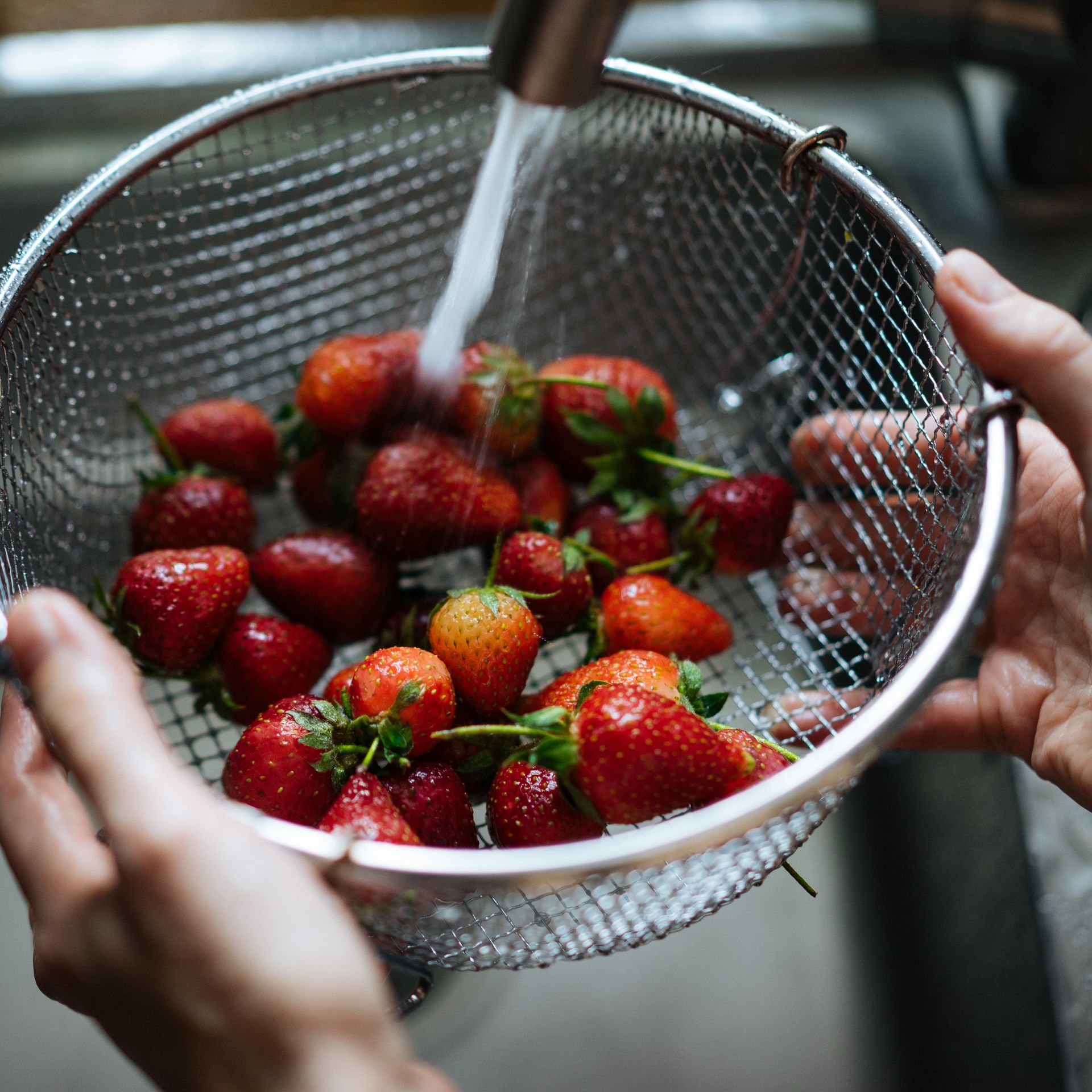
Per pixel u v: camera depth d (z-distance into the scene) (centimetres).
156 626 42
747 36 61
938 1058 51
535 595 42
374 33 60
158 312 47
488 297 53
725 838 33
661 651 44
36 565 42
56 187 56
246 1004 32
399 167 49
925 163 60
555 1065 52
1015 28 57
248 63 58
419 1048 51
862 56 61
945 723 46
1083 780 43
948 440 41
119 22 59
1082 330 37
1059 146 58
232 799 39
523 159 47
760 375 52
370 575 45
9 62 58
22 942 52
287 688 43
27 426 42
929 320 42
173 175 45
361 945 33
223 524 46
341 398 46
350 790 38
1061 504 44
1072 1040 45
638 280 53
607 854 33
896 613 44
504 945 38
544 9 36
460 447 45
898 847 54
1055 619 44
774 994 53
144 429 51
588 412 47
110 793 33
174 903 32
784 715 45
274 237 47
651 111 45
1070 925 46
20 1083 50
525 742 42
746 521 46
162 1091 35
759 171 49
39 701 34
